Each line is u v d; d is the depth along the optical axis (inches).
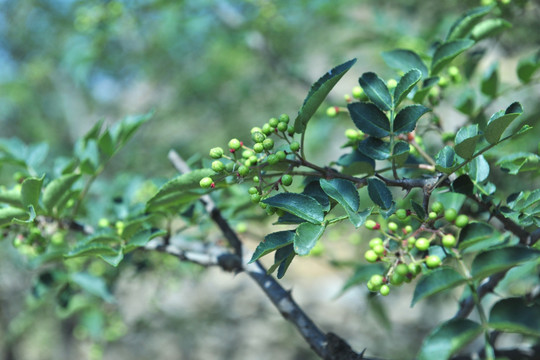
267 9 242.1
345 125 204.5
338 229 186.7
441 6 207.3
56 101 417.1
